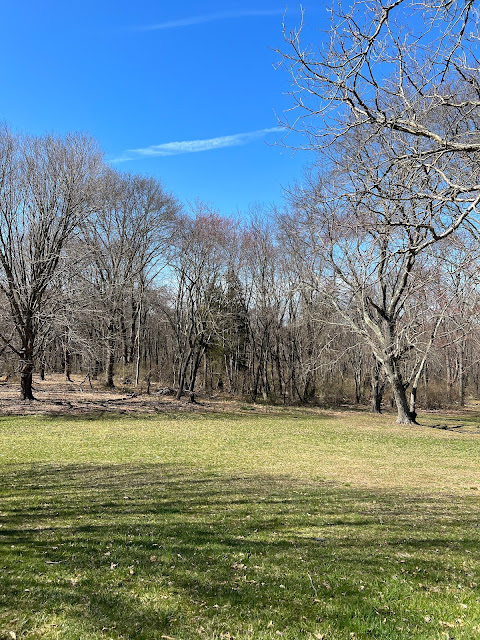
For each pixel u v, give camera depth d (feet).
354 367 136.15
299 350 127.03
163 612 15.01
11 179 88.89
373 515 28.37
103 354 120.06
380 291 93.76
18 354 90.63
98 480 36.88
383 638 13.48
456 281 24.95
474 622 14.51
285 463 48.26
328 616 14.89
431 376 146.92
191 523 25.55
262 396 130.82
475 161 20.39
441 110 24.67
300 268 105.40
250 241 127.75
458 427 88.84
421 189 21.38
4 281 86.02
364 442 66.18
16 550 20.45
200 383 144.46
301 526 25.64
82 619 14.44
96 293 96.07
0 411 78.38
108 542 21.86
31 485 34.40
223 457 50.37
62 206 92.99
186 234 110.11
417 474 44.52
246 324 131.54
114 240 133.80
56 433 62.54
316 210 48.08
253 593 16.53
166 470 42.04
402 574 18.74
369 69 19.39
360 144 22.45
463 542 23.36
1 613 14.70
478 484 40.37
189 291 109.40
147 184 140.77
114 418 79.87
